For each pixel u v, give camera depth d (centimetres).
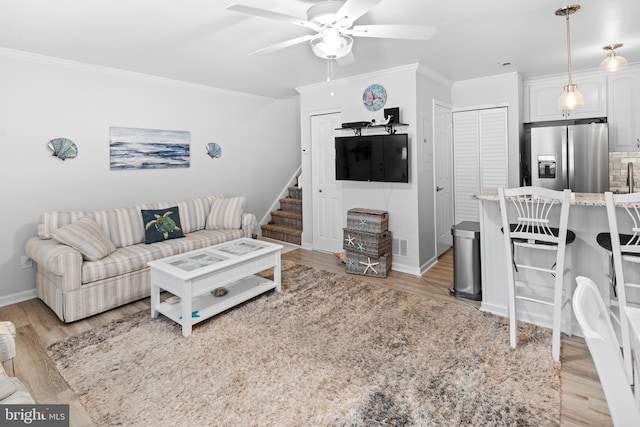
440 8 246
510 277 237
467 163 485
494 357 230
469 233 323
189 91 467
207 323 288
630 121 412
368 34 219
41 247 306
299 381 211
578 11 255
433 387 202
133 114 414
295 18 198
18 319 304
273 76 429
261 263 332
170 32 281
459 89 479
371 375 215
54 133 355
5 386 137
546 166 428
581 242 250
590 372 212
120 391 205
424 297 336
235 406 191
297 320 291
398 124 392
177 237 407
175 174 461
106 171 395
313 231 525
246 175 555
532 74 441
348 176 432
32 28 271
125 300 325
